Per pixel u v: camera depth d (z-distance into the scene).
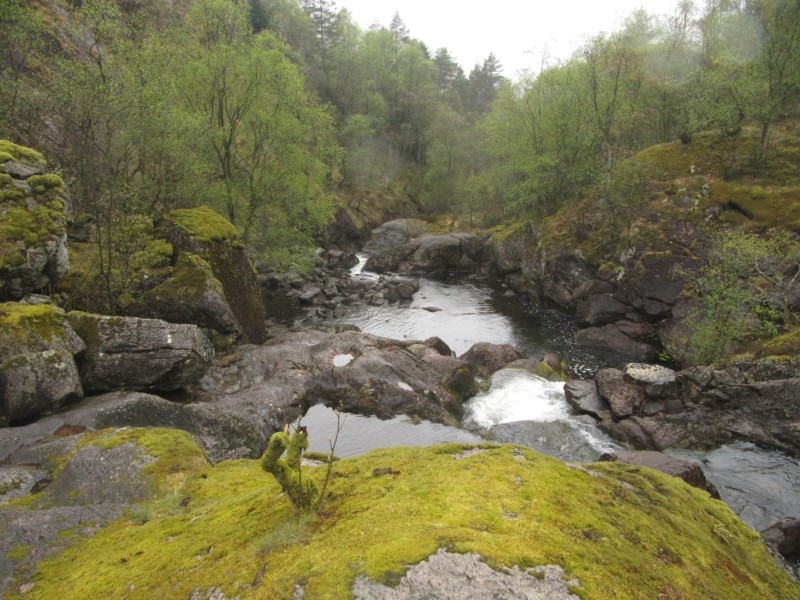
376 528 4.73
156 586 5.16
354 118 69.44
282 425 16.56
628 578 4.41
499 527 4.62
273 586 4.25
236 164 32.66
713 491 12.47
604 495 5.86
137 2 44.56
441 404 18.50
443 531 4.46
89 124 21.78
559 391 20.77
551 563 4.22
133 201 22.69
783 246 22.59
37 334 13.21
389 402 18.25
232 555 5.18
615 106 36.53
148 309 20.06
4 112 22.28
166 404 13.59
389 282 42.56
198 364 16.30
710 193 28.72
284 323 31.05
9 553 6.72
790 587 6.15
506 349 24.53
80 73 21.66
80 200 23.70
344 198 68.00
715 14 38.34
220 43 30.41
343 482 6.18
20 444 10.68
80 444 10.39
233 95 31.73
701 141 32.78
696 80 33.94
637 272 28.23
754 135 31.75
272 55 30.69
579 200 38.62
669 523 5.84
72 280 19.36
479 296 40.69
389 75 88.81
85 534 7.32
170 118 23.64
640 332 27.36
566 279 34.53
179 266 21.59
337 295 38.56
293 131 33.56
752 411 16.59
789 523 10.53
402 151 89.44
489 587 3.88
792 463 15.00
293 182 33.53
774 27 29.00
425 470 6.04
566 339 29.56
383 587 3.91
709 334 20.55
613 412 18.12
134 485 9.17
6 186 16.70
